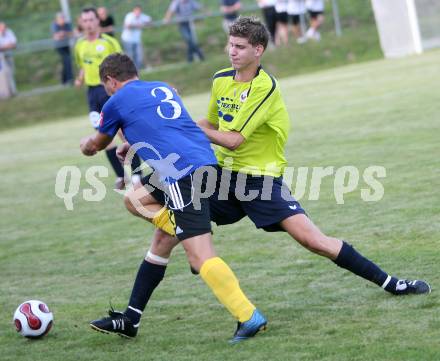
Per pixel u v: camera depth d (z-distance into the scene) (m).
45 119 62.75
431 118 32.78
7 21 83.56
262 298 15.10
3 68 67.12
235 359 12.13
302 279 16.02
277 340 12.72
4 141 51.50
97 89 31.45
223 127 14.38
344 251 13.72
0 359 13.33
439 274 15.17
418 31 63.12
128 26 66.81
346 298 14.51
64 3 67.06
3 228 25.23
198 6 70.50
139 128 13.33
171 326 14.17
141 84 13.74
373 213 20.45
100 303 16.11
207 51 78.44
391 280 14.07
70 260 20.09
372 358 11.48
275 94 13.85
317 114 39.84
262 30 13.68
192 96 61.59
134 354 12.96
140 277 13.82
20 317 14.12
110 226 23.58
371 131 32.31
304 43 69.31
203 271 12.85
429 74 47.59
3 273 19.53
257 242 19.39
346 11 80.00
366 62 64.81
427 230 18.17
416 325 12.62
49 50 80.19
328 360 11.62
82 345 13.70
